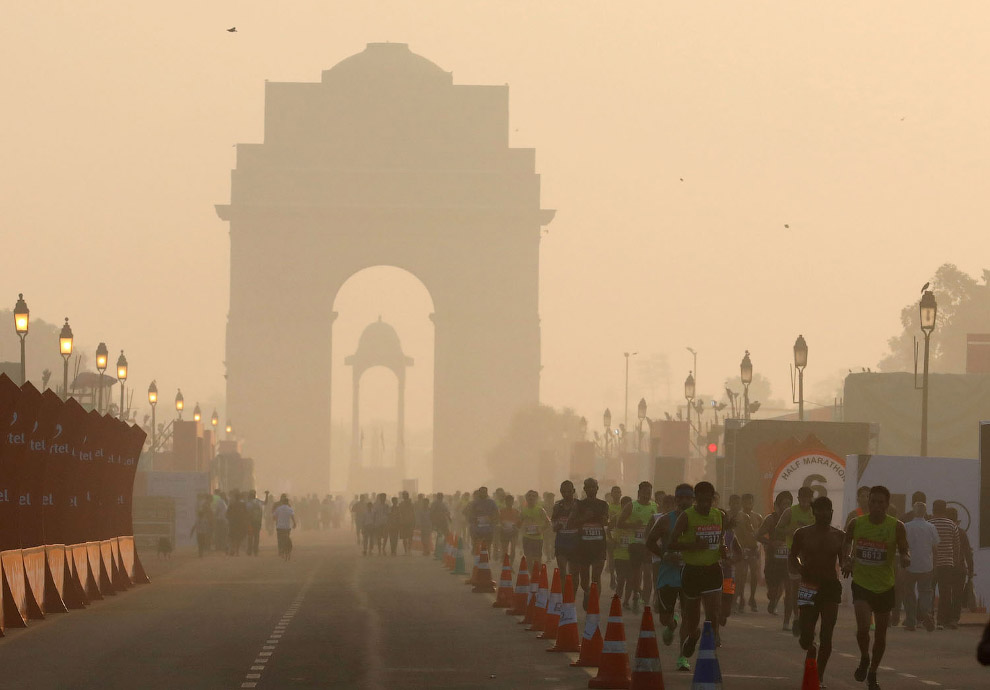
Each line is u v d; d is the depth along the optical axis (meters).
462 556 117.69
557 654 56.94
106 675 50.28
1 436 66.12
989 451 79.44
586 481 71.19
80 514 84.75
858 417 143.75
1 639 62.47
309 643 60.81
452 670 51.81
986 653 23.78
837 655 58.66
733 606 83.75
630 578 77.12
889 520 48.25
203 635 64.19
